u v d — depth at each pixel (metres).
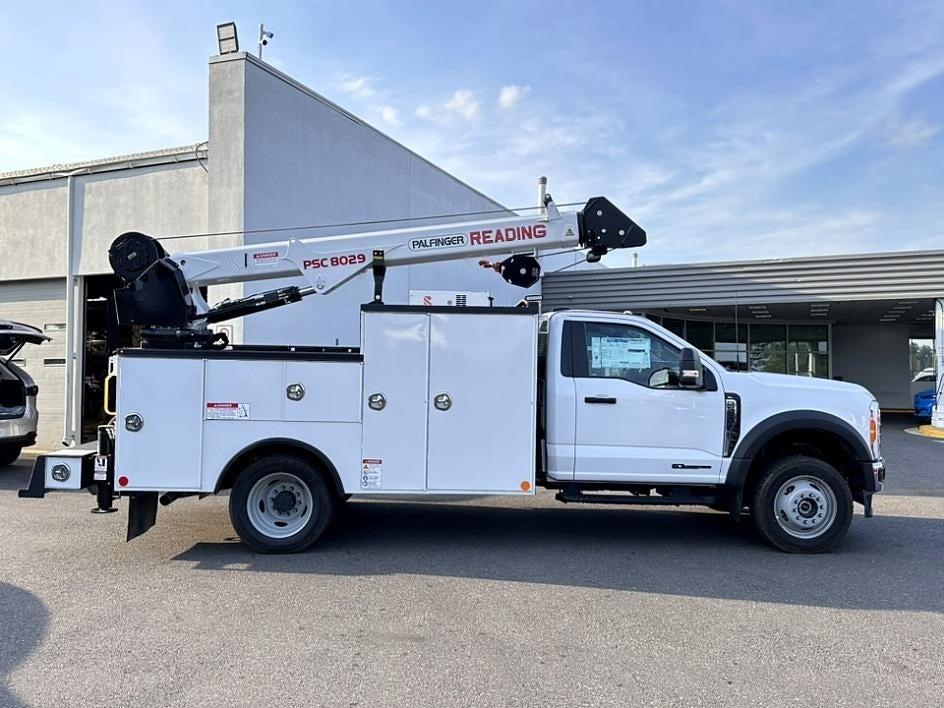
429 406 6.38
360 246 7.43
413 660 4.07
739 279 19.83
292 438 6.32
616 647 4.30
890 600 5.21
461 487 6.38
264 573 5.75
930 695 3.70
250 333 11.83
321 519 6.35
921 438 17.14
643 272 20.81
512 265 7.66
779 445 6.99
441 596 5.21
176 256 7.38
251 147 11.77
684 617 4.83
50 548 6.46
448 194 19.27
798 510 6.49
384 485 6.36
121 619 4.68
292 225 12.80
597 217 7.37
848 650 4.28
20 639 4.33
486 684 3.79
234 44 11.73
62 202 13.79
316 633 4.46
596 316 6.77
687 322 25.47
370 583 5.50
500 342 6.41
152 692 3.65
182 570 5.81
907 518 8.09
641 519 8.02
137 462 6.27
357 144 14.89
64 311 13.95
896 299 18.88
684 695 3.68
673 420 6.55
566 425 6.56
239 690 3.69
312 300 13.21
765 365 26.92
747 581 5.66
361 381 6.36
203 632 4.46
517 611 4.91
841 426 6.48
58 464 6.25
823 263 19.12
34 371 14.18
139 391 6.28
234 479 6.50
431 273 17.20
